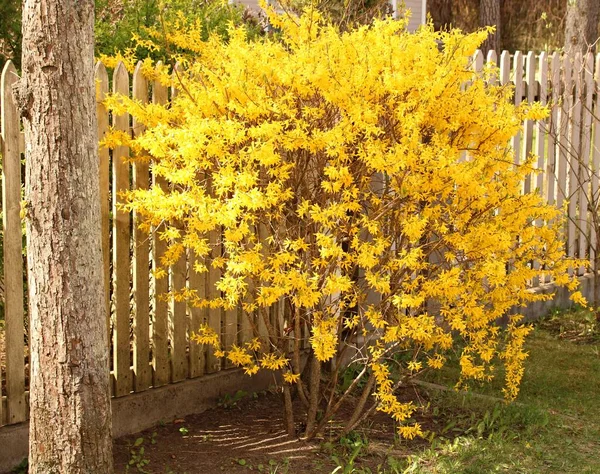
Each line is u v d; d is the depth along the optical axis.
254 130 3.95
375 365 4.28
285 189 4.39
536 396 5.49
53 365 3.54
